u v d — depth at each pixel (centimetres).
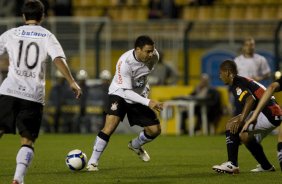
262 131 2992
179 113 6806
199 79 7556
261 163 3094
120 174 3081
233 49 7394
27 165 2452
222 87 7075
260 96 2897
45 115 7156
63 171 3219
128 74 3180
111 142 5434
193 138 5978
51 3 8812
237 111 3303
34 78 2486
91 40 7594
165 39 7731
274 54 7325
